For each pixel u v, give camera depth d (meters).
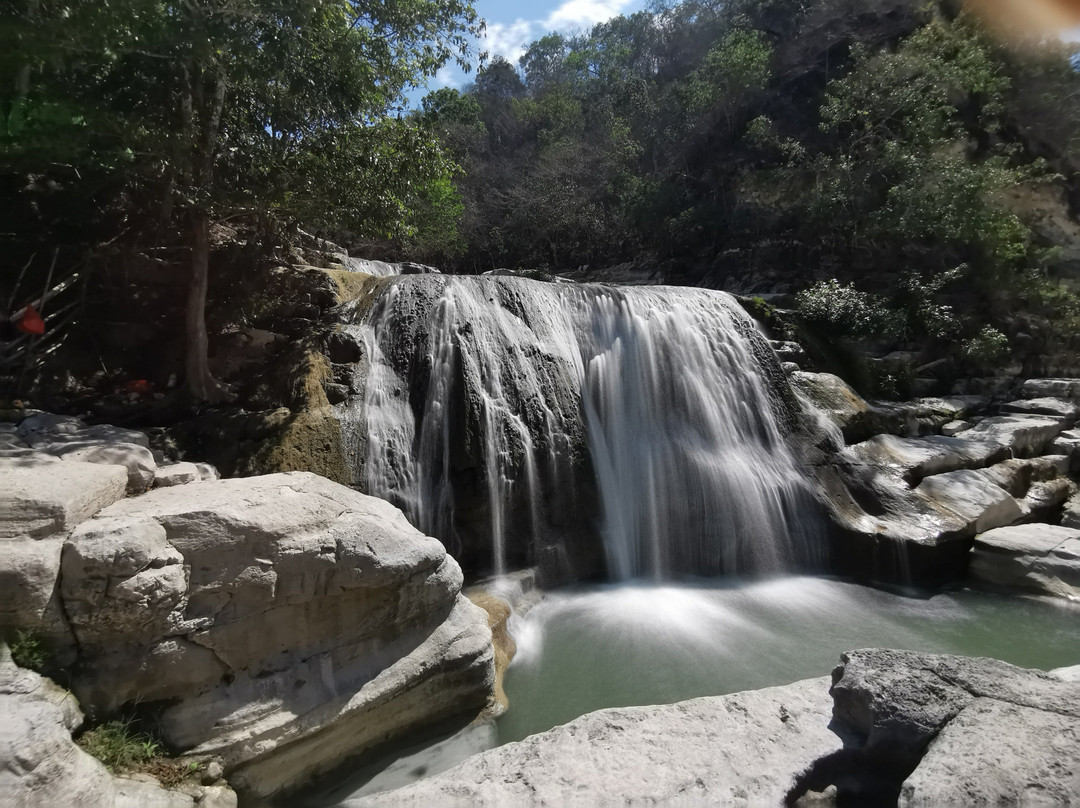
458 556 8.61
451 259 35.00
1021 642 7.47
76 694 3.96
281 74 8.39
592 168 35.72
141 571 4.12
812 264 20.61
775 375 12.14
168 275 10.48
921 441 11.96
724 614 8.20
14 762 3.21
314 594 4.94
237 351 10.29
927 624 7.95
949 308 16.34
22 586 3.74
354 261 16.25
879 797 3.76
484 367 9.59
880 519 9.82
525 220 34.28
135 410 8.99
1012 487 11.03
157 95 8.10
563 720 5.87
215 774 4.21
